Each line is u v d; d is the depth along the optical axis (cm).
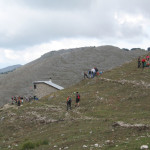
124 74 5012
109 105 3422
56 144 1908
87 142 1770
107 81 4806
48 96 5275
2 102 15888
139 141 1470
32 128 3253
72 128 2523
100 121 2594
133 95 3566
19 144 2386
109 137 1809
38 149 1900
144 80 4200
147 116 2472
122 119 2475
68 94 4797
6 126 3584
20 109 4425
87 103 3806
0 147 2411
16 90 18125
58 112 3681
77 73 18988
